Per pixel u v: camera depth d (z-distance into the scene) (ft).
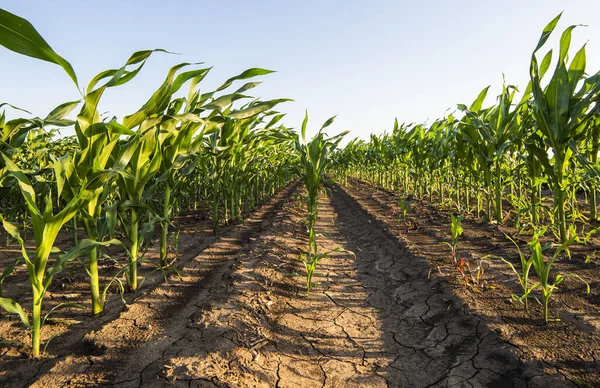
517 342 5.86
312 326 7.34
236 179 19.51
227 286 9.28
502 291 8.04
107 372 5.53
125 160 7.44
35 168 10.72
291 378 5.52
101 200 7.38
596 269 8.93
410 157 27.37
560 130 9.93
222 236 16.17
